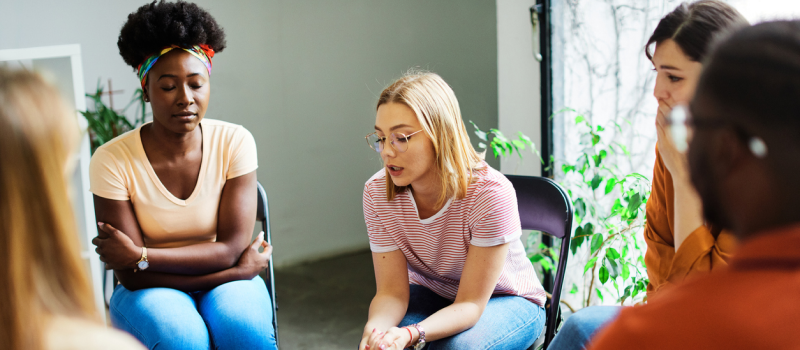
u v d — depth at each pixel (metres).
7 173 0.51
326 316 2.71
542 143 2.52
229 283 1.48
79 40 2.82
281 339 2.44
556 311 1.43
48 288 0.53
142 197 1.47
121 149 1.46
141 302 1.35
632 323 0.48
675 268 1.09
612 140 2.09
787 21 0.44
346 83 3.52
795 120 0.40
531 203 1.57
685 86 1.07
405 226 1.39
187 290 1.46
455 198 1.31
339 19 3.43
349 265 3.52
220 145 1.54
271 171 3.40
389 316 1.31
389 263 1.42
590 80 2.19
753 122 0.42
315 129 3.49
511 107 2.64
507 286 1.38
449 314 1.23
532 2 2.47
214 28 1.46
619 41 2.03
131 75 2.93
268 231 1.70
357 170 3.68
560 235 1.47
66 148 0.56
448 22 3.36
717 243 1.05
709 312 0.43
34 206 0.52
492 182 1.31
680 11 1.09
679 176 1.10
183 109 1.41
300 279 3.27
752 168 0.43
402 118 1.25
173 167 1.49
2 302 0.50
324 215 3.61
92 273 1.99
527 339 1.33
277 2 3.25
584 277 2.32
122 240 1.38
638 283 1.85
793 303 0.40
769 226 0.43
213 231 1.57
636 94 1.97
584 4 2.18
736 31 0.47
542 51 2.45
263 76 3.28
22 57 1.88
